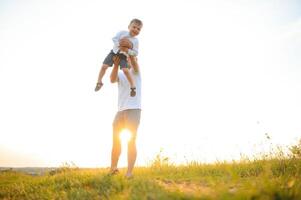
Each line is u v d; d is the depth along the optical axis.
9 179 9.83
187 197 4.53
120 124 7.20
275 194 4.39
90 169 8.88
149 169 8.54
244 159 8.54
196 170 7.97
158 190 5.06
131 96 6.85
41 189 7.05
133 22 7.07
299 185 4.77
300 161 7.57
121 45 6.94
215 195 4.48
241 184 5.50
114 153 7.26
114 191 5.89
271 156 8.37
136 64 7.04
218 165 8.22
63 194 6.29
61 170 9.24
